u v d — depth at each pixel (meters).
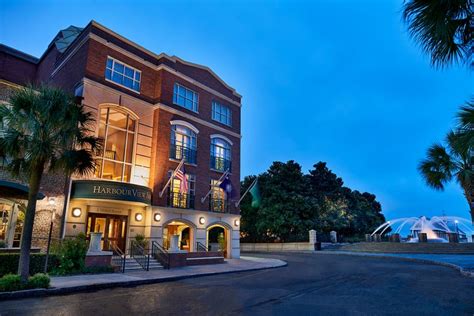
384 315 7.17
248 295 9.63
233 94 27.25
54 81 20.83
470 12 4.95
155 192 19.17
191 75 23.55
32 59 24.23
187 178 20.59
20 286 9.20
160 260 16.95
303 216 37.25
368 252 31.34
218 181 23.84
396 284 11.68
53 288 9.74
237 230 24.75
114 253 17.08
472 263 18.08
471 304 8.23
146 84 20.59
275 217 36.50
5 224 14.22
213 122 24.55
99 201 16.83
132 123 19.48
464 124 6.06
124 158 18.58
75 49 19.05
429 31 5.01
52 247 14.34
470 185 11.98
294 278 13.73
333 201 43.59
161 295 9.62
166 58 21.72
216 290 10.55
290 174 38.78
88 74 17.52
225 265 18.80
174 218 20.06
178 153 21.27
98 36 18.41
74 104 10.82
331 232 40.22
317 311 7.56
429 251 28.52
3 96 14.78
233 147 26.02
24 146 9.84
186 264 17.72
